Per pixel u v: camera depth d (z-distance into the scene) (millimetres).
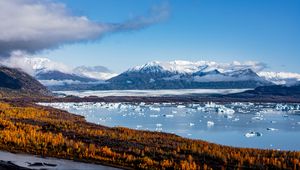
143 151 118812
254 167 105062
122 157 114500
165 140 140375
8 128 146750
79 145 126938
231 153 113688
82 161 112812
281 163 106438
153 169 105562
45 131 150750
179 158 113688
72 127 158500
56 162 110812
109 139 137500
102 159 113625
